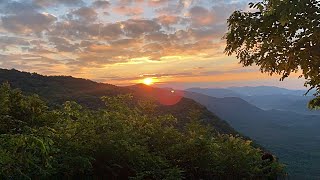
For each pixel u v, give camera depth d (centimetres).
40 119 807
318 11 698
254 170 967
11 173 520
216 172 952
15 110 793
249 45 821
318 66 752
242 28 811
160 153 925
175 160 934
